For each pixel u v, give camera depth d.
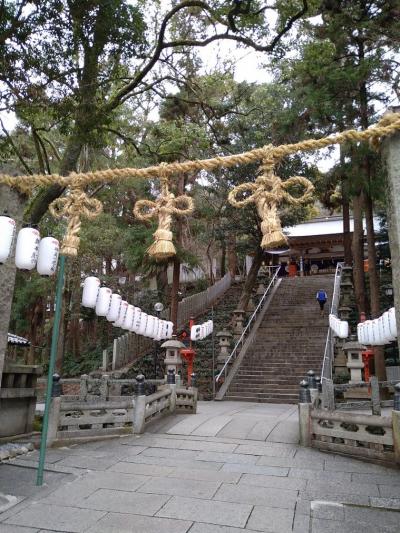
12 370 7.53
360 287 17.75
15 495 4.77
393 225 3.79
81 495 4.82
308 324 19.05
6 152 9.70
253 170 17.39
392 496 4.81
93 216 4.62
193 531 3.90
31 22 7.74
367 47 13.78
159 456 6.54
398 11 11.79
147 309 20.62
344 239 25.45
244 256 31.80
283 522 4.11
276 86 15.94
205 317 22.94
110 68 10.48
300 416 7.27
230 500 4.69
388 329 6.70
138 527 3.98
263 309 21.44
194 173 19.30
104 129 10.40
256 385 14.78
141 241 17.97
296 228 32.03
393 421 6.11
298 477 5.52
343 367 15.27
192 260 18.73
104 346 21.70
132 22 8.72
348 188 13.77
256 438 7.60
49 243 5.23
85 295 7.25
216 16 10.14
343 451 6.61
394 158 3.82
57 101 8.66
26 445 6.81
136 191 20.41
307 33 14.09
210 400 14.40
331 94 12.97
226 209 19.12
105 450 6.88
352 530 3.94
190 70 15.03
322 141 3.84
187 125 13.84
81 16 8.06
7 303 5.28
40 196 9.98
